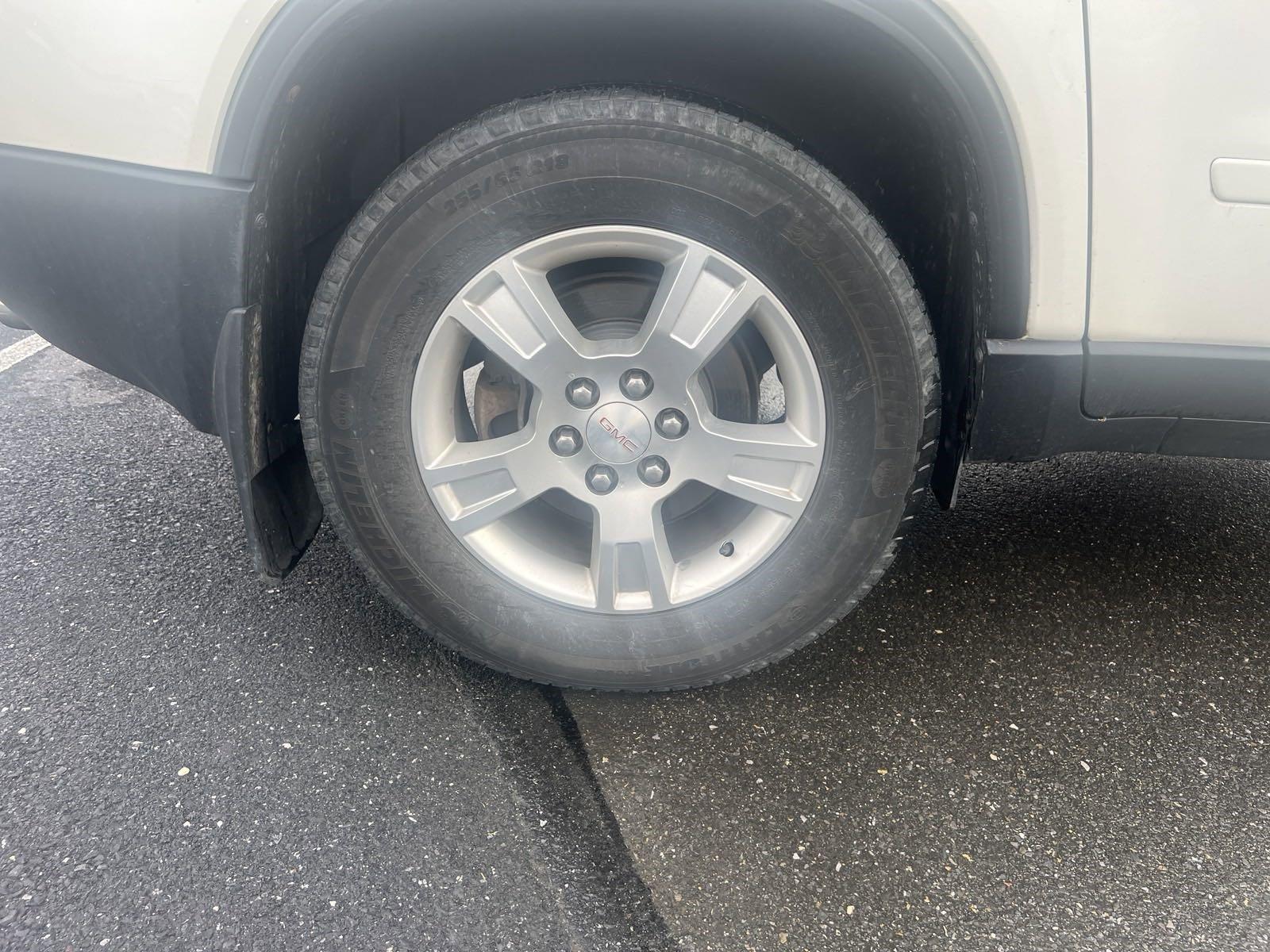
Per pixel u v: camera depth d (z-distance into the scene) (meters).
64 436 3.04
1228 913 1.53
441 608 1.86
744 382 1.92
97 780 1.71
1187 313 1.62
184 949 1.41
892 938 1.47
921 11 1.43
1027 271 1.62
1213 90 1.49
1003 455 1.79
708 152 1.50
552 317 1.64
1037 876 1.59
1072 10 1.46
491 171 1.53
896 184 1.84
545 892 1.53
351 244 1.59
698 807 1.71
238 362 1.62
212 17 1.43
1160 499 2.84
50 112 1.51
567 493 1.87
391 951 1.42
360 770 1.75
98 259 1.60
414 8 1.43
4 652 2.03
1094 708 1.99
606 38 1.57
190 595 2.25
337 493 1.77
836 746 1.86
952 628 2.23
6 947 1.40
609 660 1.89
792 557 1.78
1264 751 1.88
